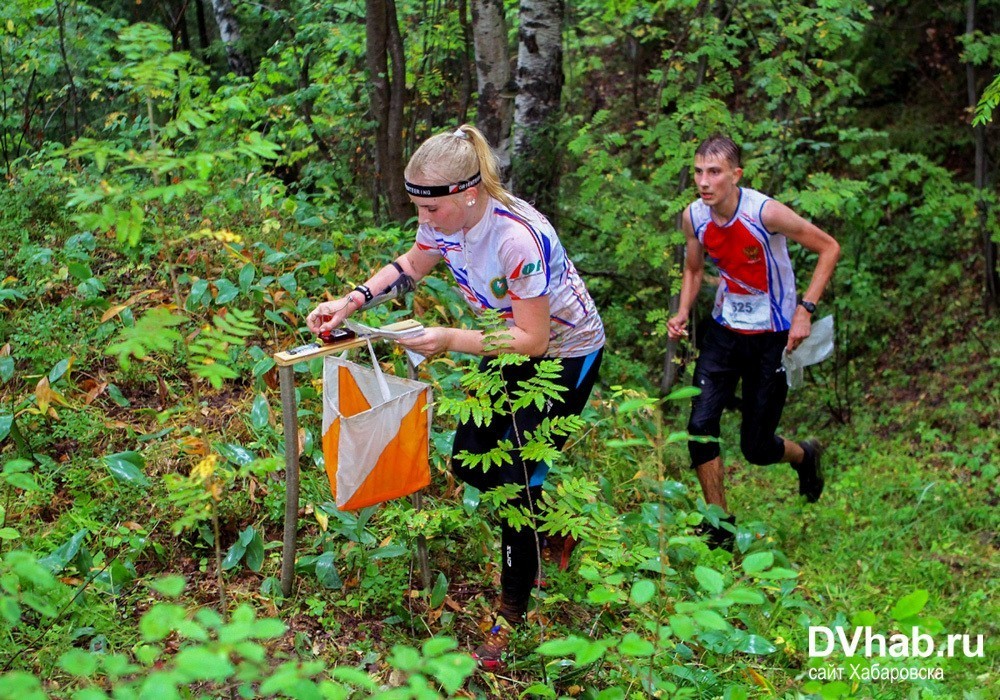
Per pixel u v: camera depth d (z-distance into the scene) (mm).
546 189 5801
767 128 5758
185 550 3191
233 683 2482
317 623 2930
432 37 6453
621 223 5809
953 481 4941
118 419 3709
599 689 2822
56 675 2500
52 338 3961
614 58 8562
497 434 3059
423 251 3068
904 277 6547
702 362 4273
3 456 3418
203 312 4238
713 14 6039
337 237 4863
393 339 2752
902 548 4332
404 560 3234
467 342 2781
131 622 2799
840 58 7352
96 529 2994
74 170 5477
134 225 1923
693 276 4355
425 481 2887
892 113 7230
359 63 6797
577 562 3529
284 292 4359
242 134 5793
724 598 1933
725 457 5449
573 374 3088
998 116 6734
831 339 4137
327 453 2725
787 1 5605
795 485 5117
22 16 6566
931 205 5895
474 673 2873
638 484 3988
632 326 5973
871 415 5805
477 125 5645
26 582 2678
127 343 1854
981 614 3705
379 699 1454
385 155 5531
